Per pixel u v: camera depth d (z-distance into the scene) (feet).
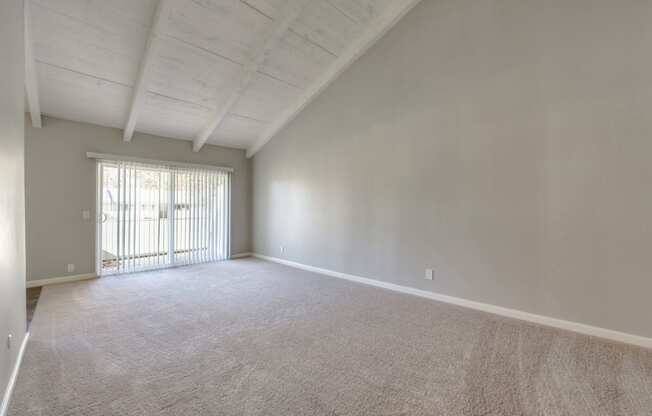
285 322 9.48
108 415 5.25
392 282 13.07
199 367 6.85
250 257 20.44
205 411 5.38
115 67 11.97
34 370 6.63
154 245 16.70
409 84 12.47
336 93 15.29
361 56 14.16
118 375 6.48
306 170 16.98
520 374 6.64
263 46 12.69
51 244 13.65
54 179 13.70
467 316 10.01
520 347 7.86
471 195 10.78
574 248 8.82
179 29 11.14
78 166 14.30
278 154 18.75
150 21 10.64
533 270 9.51
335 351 7.66
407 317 9.91
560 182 9.02
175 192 17.51
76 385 6.10
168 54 11.93
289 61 14.07
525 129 9.64
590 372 6.70
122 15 10.23
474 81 10.71
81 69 11.71
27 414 5.25
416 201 12.27
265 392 5.96
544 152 9.30
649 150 7.78
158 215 16.84
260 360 7.19
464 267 10.98
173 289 12.99
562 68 9.00
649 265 7.80
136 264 16.05
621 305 8.15
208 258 18.94
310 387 6.14
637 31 7.92
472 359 7.28
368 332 8.78
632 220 8.00
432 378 6.49
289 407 5.51
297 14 11.63
